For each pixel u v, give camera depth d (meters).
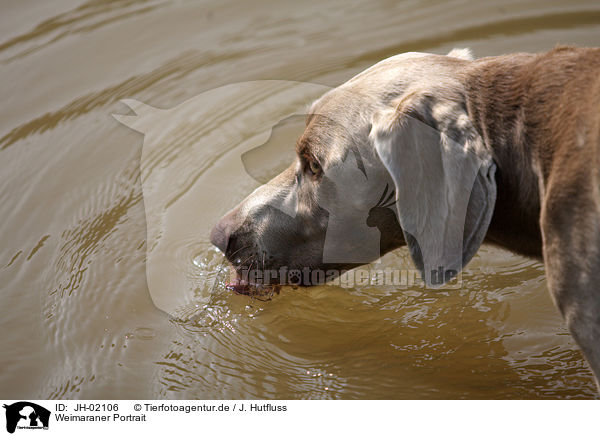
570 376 3.30
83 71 5.82
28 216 4.52
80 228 4.38
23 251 4.28
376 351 3.53
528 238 2.94
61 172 4.85
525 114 2.70
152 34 6.21
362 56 5.66
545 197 2.59
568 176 2.50
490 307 3.76
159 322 3.74
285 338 3.63
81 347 3.63
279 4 6.53
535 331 3.58
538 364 3.40
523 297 3.79
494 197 2.69
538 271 3.95
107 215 4.46
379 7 6.34
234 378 3.39
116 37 6.20
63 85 5.68
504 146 2.75
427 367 3.42
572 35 5.61
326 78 5.42
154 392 3.33
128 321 3.75
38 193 4.70
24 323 3.81
